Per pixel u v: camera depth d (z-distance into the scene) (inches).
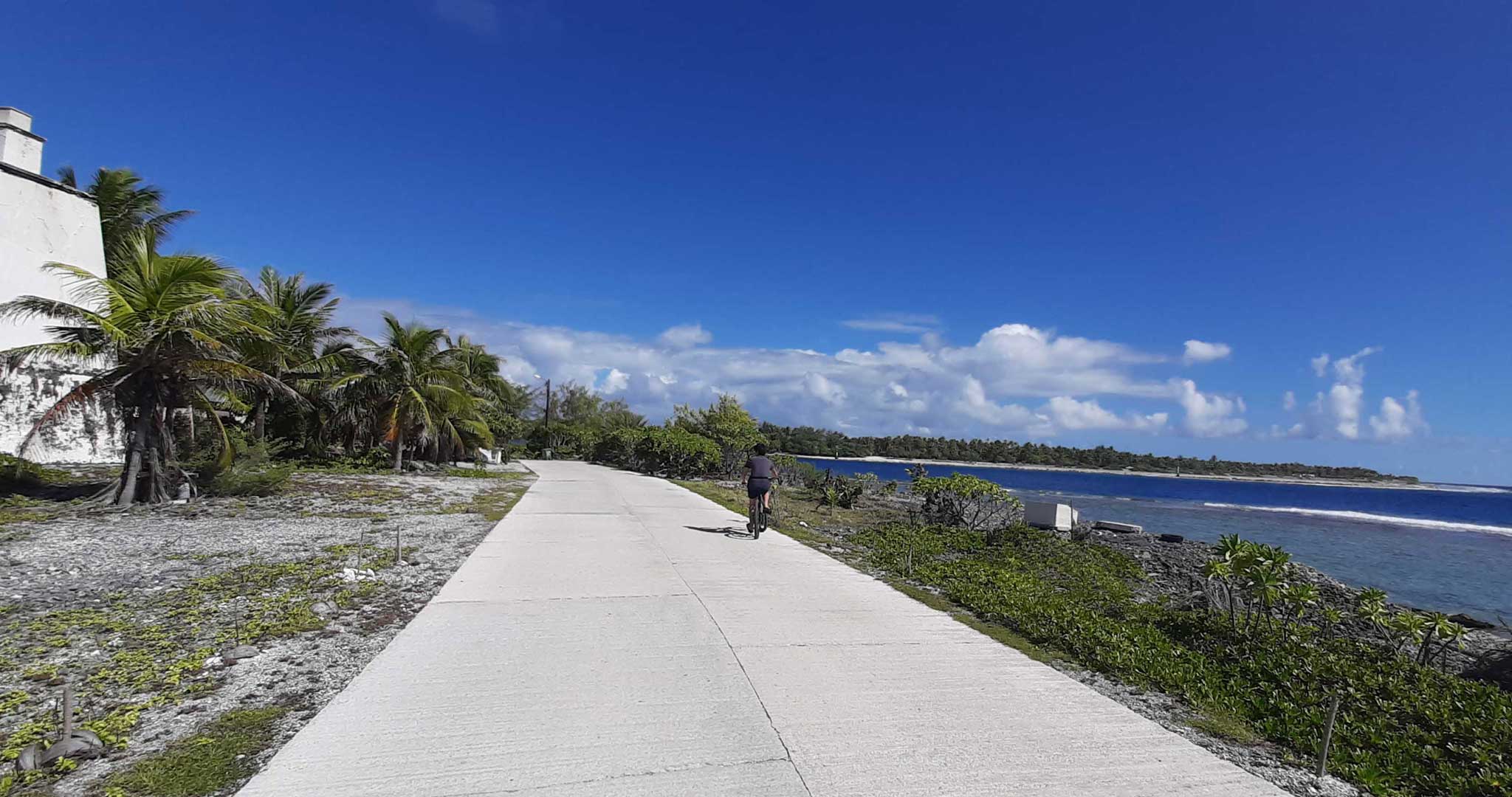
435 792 130.3
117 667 192.4
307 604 257.9
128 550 355.3
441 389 984.3
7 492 515.5
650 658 209.2
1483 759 163.6
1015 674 208.4
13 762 139.3
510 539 421.4
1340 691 207.0
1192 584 410.0
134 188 964.6
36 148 695.1
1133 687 205.9
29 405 663.8
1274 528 1162.6
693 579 322.7
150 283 484.7
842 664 210.2
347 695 174.7
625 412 2662.4
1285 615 308.3
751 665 205.8
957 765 147.9
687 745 152.0
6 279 649.0
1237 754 163.0
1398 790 151.3
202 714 164.9
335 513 516.1
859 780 139.6
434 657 204.7
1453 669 290.4
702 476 1174.3
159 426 524.1
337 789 130.4
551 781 135.2
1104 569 475.5
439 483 812.6
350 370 961.5
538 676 191.0
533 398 2308.1
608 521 526.3
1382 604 279.1
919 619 266.8
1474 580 655.8
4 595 266.1
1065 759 153.5
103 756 143.3
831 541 499.2
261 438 820.0
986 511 687.7
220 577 296.8
